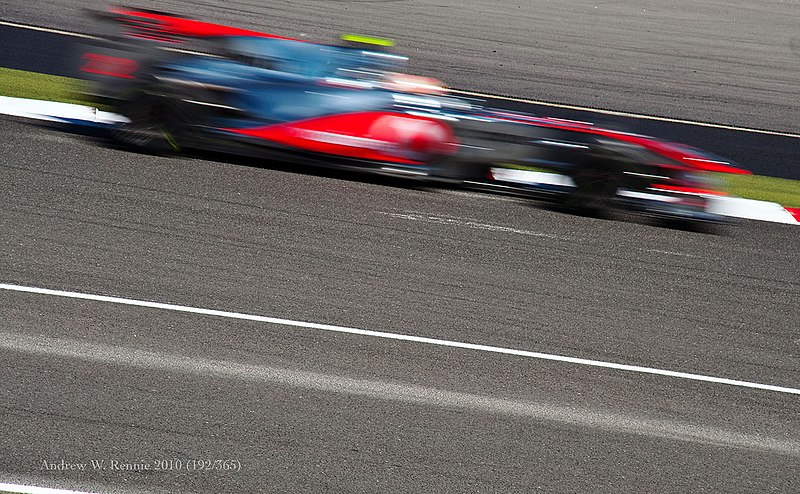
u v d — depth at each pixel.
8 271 16.59
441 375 15.41
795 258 23.28
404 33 47.09
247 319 16.31
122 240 18.55
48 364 14.06
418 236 20.98
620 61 47.44
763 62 50.94
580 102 39.53
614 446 14.05
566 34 51.47
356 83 24.03
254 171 23.48
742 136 38.00
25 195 19.84
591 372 16.23
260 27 44.75
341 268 18.83
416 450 13.27
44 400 13.19
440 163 23.97
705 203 23.94
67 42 37.97
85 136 24.30
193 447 12.66
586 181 24.03
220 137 23.50
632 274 20.72
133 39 24.19
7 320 15.06
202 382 14.23
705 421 15.14
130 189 21.05
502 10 55.25
